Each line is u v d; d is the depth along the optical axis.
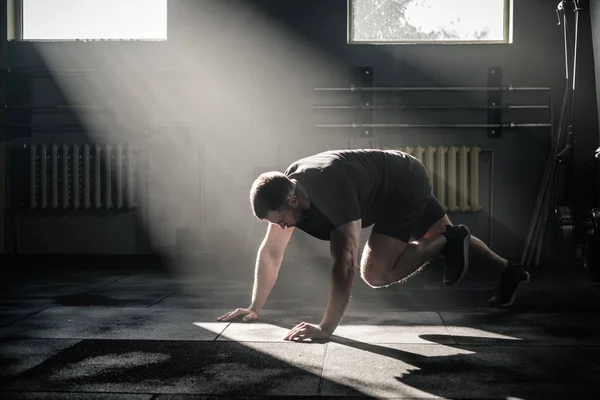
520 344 2.15
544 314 2.70
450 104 4.96
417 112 4.97
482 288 3.48
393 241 2.28
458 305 2.94
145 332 2.35
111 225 5.20
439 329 2.40
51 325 2.50
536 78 4.92
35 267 4.53
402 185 2.28
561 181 4.60
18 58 5.22
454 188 4.84
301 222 2.09
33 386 1.70
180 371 1.84
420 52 4.97
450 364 1.90
